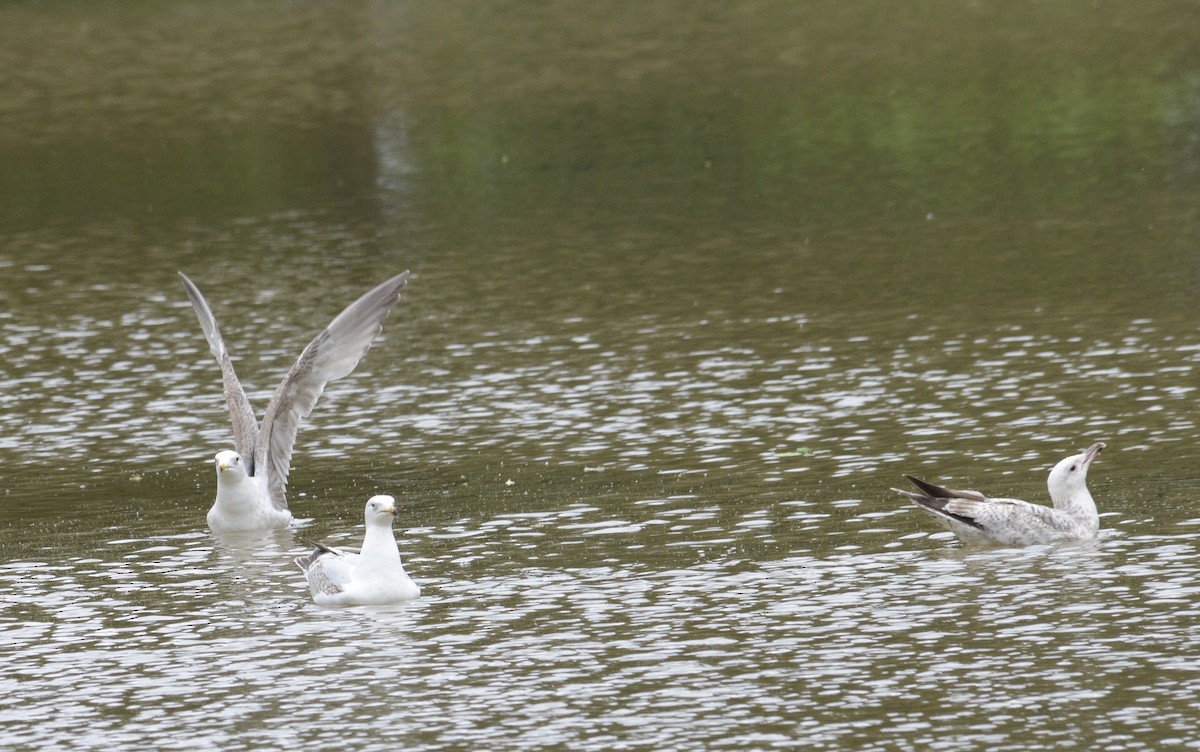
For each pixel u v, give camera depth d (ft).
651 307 90.12
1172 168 118.93
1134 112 140.36
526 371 78.48
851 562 51.26
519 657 44.93
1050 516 52.47
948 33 184.24
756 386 73.46
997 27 185.68
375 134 151.53
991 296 87.76
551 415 70.85
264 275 103.60
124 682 44.37
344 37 202.28
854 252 101.09
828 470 60.90
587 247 106.63
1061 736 38.55
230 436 70.85
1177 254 93.71
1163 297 84.28
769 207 116.16
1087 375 71.41
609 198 121.90
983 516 52.08
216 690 43.55
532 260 103.76
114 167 144.05
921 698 41.06
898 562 51.11
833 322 84.48
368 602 49.67
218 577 53.16
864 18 196.24
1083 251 96.68
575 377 76.95
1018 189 116.57
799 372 75.36
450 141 146.72
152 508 61.26
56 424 73.72
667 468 62.28
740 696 41.70
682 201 119.44
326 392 77.05
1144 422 64.18
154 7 226.79
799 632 45.78
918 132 139.64
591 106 158.61
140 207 128.16
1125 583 48.21
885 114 147.33
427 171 135.54
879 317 84.89
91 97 175.52
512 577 51.49
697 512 56.85
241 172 139.03
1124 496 56.03
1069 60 165.27
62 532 58.65
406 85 174.09
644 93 163.02
